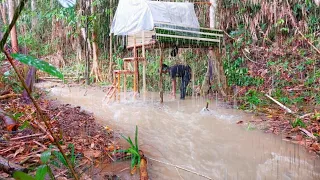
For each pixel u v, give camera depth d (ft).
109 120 14.16
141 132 11.93
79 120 12.81
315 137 10.67
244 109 17.12
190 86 25.30
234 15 28.86
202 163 8.55
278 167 8.23
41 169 3.96
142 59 21.25
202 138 11.20
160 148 9.87
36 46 40.88
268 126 12.87
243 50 27.45
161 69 20.95
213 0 24.49
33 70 15.44
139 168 7.61
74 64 39.14
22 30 41.32
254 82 23.65
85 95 23.45
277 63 25.04
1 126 9.62
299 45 25.85
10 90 15.48
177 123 13.74
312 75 21.79
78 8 33.50
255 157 9.06
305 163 8.52
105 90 26.78
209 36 20.79
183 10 20.45
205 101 20.42
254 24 28.04
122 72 21.13
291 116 14.40
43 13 36.11
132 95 23.79
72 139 9.58
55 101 19.08
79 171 6.97
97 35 35.76
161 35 18.40
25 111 12.42
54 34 40.91
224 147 10.05
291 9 26.58
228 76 24.89
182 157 9.03
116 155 8.54
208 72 23.32
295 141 10.61
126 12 21.01
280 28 26.94
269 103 18.15
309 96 18.69
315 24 25.66
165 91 26.66
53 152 7.04
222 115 15.52
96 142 9.64
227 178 7.50
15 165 6.08
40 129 9.76
